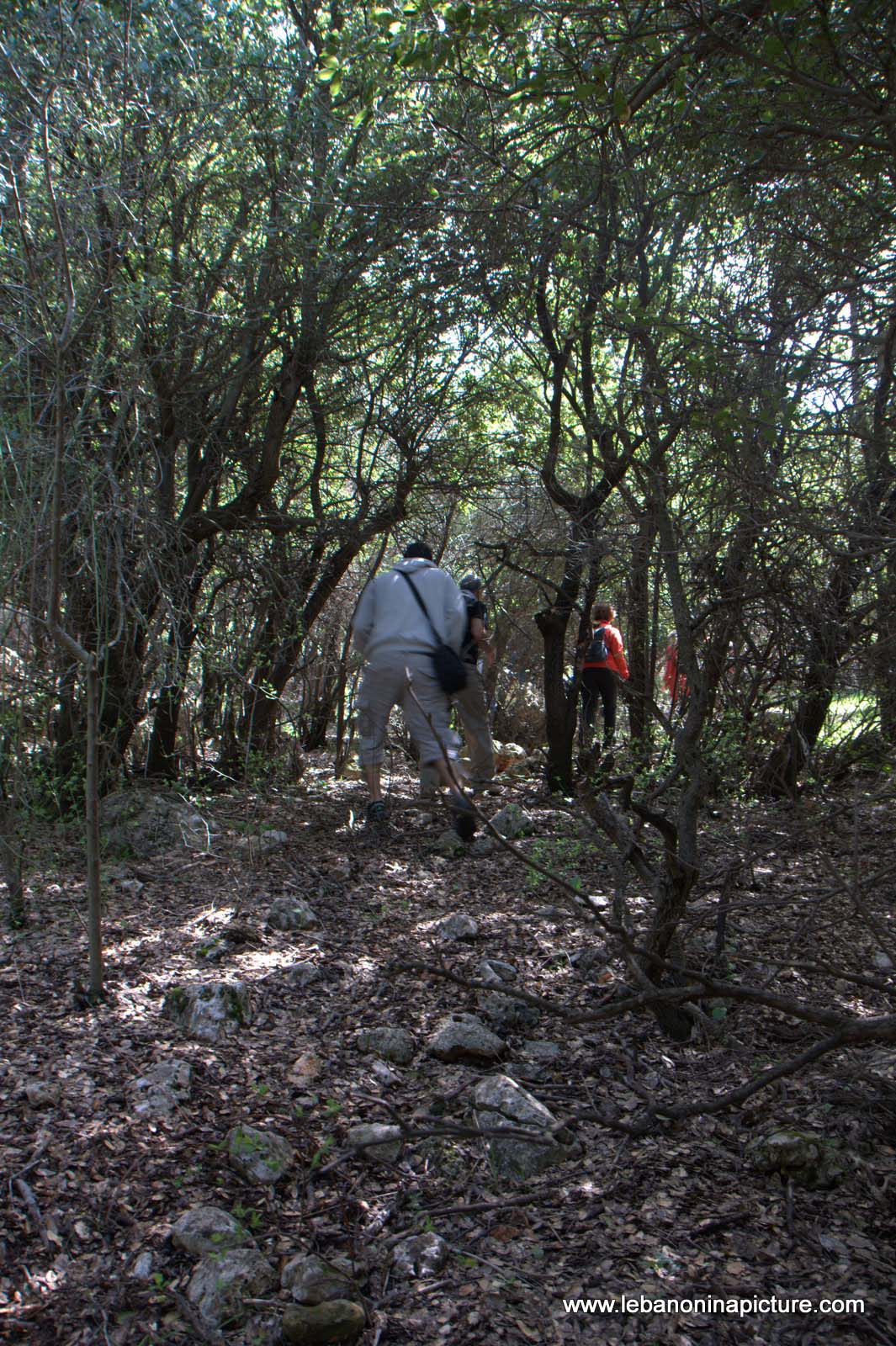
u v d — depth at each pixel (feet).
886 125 12.63
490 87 16.01
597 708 29.25
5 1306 8.44
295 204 23.44
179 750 28.50
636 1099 11.84
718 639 14.14
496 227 22.00
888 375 12.64
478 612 18.10
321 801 27.81
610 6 13.56
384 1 15.78
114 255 19.53
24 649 17.84
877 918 16.16
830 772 17.85
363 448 28.55
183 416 24.91
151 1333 8.21
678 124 15.37
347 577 33.83
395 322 25.50
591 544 19.20
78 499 18.63
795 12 12.29
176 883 19.72
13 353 18.06
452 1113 11.50
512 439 29.17
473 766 18.67
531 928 17.35
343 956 16.12
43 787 22.00
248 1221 9.52
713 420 12.45
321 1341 8.13
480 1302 8.61
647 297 17.39
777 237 15.69
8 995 13.99
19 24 17.74
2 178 15.75
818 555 13.46
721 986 9.11
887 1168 10.31
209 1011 13.25
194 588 26.45
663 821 12.39
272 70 22.15
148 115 19.54
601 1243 9.34
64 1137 10.59
